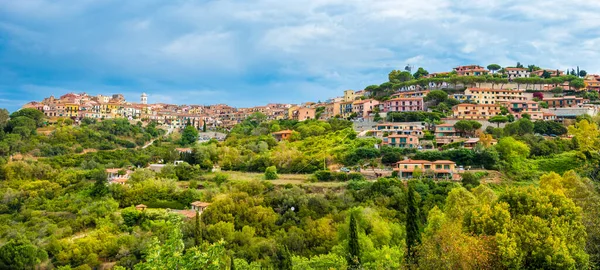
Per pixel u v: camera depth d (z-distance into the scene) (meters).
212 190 116.75
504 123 168.50
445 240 46.75
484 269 44.91
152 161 163.75
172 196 116.38
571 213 51.84
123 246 84.19
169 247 31.92
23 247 79.69
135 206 111.94
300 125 199.50
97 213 103.56
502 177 119.50
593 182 89.38
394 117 178.50
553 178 79.50
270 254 77.25
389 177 120.38
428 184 109.00
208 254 32.88
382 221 79.31
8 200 110.62
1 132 170.12
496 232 48.31
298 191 106.06
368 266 60.72
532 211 52.31
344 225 77.62
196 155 155.38
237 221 91.19
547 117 179.25
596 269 49.09
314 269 64.06
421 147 149.62
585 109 177.75
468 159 128.75
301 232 83.88
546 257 45.53
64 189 122.94
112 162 159.88
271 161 143.88
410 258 52.50
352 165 136.62
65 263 81.31
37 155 160.25
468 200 72.50
